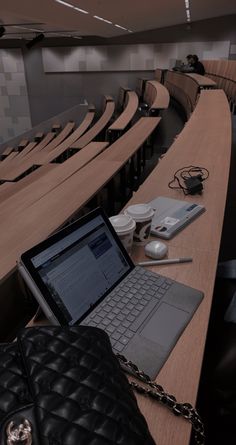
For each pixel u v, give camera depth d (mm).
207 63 7559
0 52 9336
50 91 9672
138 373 659
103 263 870
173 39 8555
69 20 5668
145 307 821
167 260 1014
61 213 1253
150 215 1056
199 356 710
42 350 556
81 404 493
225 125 2574
